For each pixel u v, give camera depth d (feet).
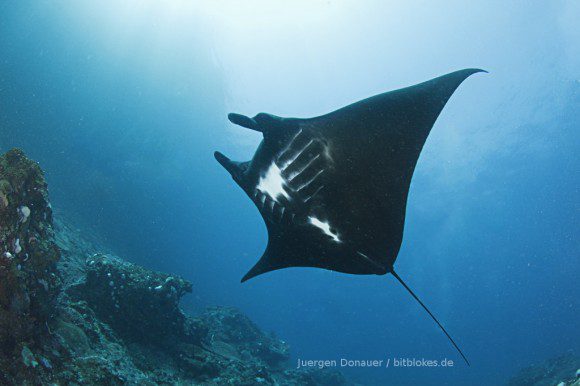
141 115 75.36
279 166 9.00
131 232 70.90
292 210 9.28
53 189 53.83
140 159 77.05
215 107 86.69
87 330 15.30
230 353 29.86
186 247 105.09
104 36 68.95
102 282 19.60
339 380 43.70
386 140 8.86
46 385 9.68
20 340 9.66
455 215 134.31
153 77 74.95
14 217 9.78
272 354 37.24
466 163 105.60
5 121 56.80
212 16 78.64
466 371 134.41
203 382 19.74
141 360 17.80
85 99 69.72
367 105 8.85
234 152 105.09
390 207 8.98
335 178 8.90
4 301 9.20
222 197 116.67
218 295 120.88
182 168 88.07
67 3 64.13
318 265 10.57
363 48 92.22
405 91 8.79
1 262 9.25
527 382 42.29
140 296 19.85
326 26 89.81
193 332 24.04
